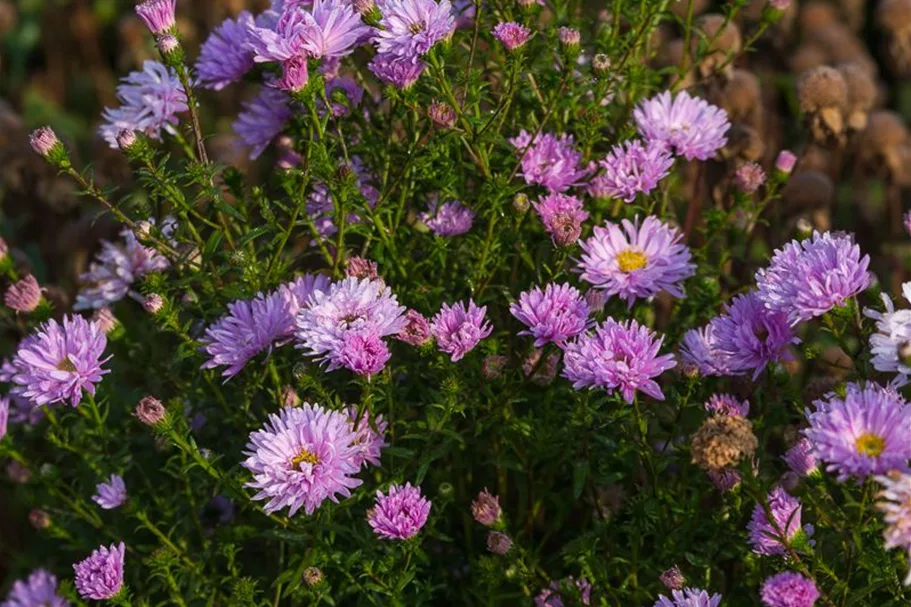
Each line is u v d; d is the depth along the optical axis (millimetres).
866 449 483
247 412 611
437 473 645
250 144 672
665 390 670
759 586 571
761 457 595
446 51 588
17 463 709
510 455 651
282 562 616
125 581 671
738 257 726
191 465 576
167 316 592
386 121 663
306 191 664
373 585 576
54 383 587
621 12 672
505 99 616
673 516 599
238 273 626
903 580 536
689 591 536
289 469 542
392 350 646
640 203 683
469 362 586
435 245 625
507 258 658
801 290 535
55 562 756
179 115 716
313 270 707
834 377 640
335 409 562
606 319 595
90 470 696
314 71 581
